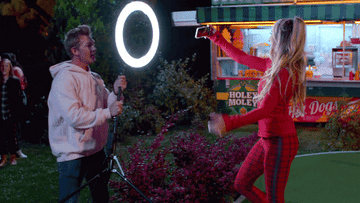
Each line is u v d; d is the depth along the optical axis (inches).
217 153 164.4
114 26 102.0
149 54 108.6
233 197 162.7
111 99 118.5
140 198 143.8
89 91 113.8
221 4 362.0
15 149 247.4
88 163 113.9
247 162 119.1
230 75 400.2
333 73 374.6
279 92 102.0
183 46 440.5
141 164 149.9
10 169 237.0
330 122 276.7
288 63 103.5
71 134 108.8
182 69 374.6
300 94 108.0
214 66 375.9
